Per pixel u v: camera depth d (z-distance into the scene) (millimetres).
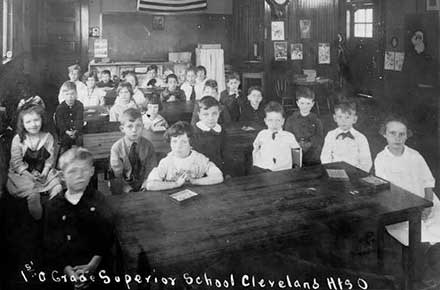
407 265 2498
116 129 4301
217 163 3527
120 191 3123
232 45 8211
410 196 2561
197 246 1962
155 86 6480
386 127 2988
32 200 3014
